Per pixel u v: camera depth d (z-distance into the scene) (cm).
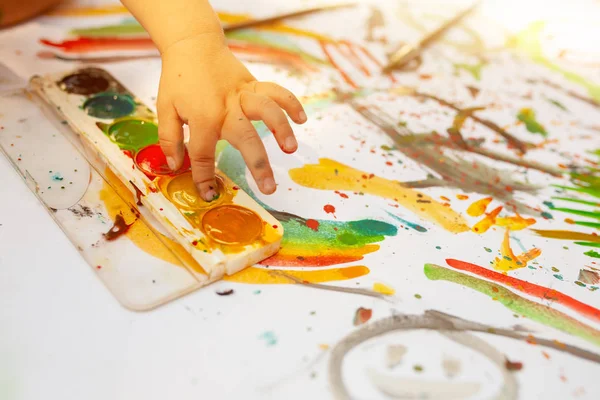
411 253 62
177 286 55
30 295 53
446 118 85
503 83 94
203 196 61
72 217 60
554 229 68
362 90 88
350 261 60
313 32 100
